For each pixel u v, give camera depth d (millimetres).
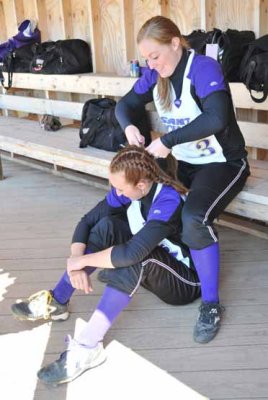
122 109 3422
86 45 5930
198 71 2916
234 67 4098
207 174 3105
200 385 2557
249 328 2965
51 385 2617
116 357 2791
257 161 3982
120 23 5645
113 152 4473
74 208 4969
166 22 2875
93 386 2596
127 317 3137
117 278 2701
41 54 6000
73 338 2943
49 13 6496
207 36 4211
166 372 2662
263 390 2496
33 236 4371
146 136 4520
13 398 2553
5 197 5367
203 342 2861
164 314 3146
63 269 3771
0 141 5457
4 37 7230
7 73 6461
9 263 3906
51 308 3062
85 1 5949
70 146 4789
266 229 4113
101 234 2973
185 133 2867
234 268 3656
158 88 3104
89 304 3297
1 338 3002
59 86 5863
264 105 4004
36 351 2881
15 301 3379
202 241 2883
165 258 2961
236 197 3346
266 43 3889
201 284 2992
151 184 2787
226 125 2898
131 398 2502
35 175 6043
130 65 5289
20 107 6328
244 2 4535
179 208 2807
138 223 2926
